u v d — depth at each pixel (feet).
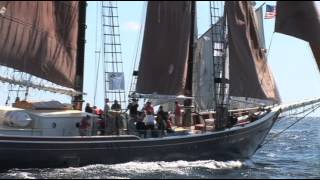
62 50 118.11
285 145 221.25
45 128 111.24
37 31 117.08
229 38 123.34
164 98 119.44
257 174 110.32
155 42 118.62
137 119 117.29
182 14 120.26
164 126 118.01
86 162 111.34
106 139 112.27
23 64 116.37
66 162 109.81
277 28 120.78
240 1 124.57
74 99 121.08
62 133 112.57
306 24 120.16
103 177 99.71
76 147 110.11
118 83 120.06
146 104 118.93
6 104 118.11
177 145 117.08
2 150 106.22
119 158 113.50
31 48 116.88
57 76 117.70
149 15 118.52
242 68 123.44
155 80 118.83
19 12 116.57
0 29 115.85
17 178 98.02
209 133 120.37
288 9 120.06
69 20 118.83
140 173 104.99
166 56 119.14
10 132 108.99
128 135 114.32
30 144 107.65
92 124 114.11
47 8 117.39
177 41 119.85
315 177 108.99
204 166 117.08
